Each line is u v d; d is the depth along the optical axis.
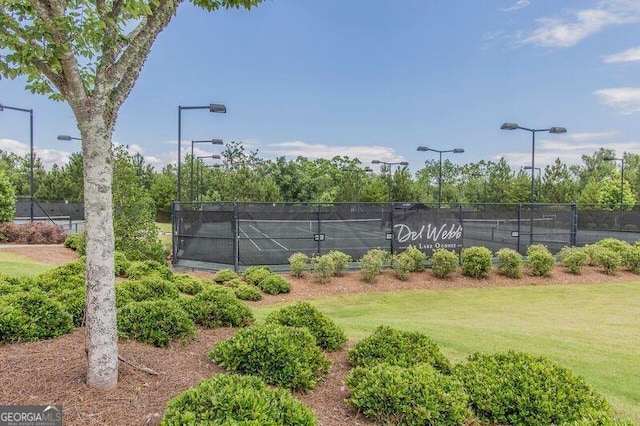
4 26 2.33
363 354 3.63
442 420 2.64
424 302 9.34
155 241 12.07
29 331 3.51
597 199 31.39
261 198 32.50
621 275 12.31
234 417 2.14
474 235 13.44
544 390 2.95
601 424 2.45
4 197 15.30
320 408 2.87
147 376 2.91
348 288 10.21
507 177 33.25
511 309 8.66
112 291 2.68
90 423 2.28
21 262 10.34
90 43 2.67
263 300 8.90
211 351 3.41
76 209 34.88
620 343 5.73
